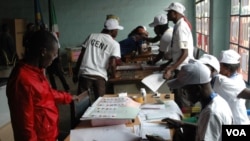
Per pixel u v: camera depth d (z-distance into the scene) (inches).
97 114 76.9
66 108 177.2
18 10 318.3
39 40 60.4
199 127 53.7
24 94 59.7
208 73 54.2
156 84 111.1
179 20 119.3
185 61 113.4
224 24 168.2
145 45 205.8
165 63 141.0
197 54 177.0
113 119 74.3
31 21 319.9
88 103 95.6
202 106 55.1
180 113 84.4
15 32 300.0
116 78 129.6
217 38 170.9
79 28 323.9
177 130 70.6
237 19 145.5
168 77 110.3
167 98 98.6
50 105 68.4
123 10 318.7
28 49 62.3
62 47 327.6
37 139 65.2
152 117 79.7
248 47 126.3
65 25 323.0
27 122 59.7
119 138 66.9
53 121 69.2
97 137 68.3
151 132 69.5
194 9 299.3
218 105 52.2
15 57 227.9
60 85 251.8
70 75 292.7
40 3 316.2
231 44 158.1
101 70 123.2
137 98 96.0
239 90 83.1
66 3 319.0
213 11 168.7
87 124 77.4
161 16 154.7
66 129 138.9
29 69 61.8
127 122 76.6
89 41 123.9
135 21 319.6
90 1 318.3
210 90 54.2
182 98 95.7
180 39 115.4
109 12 320.2
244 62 132.0
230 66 86.2
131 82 130.4
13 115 60.1
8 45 229.5
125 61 189.5
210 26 179.5
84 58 123.3
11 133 117.9
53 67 218.1
